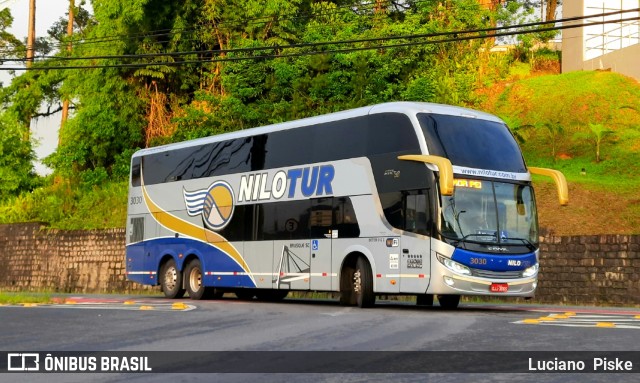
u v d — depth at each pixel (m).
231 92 43.75
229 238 25.00
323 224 21.91
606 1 48.12
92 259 41.06
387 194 20.25
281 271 23.09
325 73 42.53
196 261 26.30
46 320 16.03
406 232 19.66
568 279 28.11
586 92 44.47
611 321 15.55
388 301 27.16
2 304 21.78
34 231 44.16
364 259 20.86
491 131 20.59
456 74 43.84
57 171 51.22
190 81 48.75
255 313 18.12
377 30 44.38
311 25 45.06
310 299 27.72
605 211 32.97
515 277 19.64
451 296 22.08
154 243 28.03
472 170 19.67
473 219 19.38
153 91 49.06
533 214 20.36
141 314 17.66
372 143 20.83
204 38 48.12
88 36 49.69
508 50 53.31
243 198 24.69
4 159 56.09
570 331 13.41
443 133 19.80
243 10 47.88
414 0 48.12
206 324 15.16
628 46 45.47
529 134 42.94
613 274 27.30
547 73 51.72
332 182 21.80
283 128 23.75
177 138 43.97
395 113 20.36
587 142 40.94
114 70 47.78
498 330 13.62
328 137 22.17
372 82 41.38
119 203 44.44
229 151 25.53
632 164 37.78
